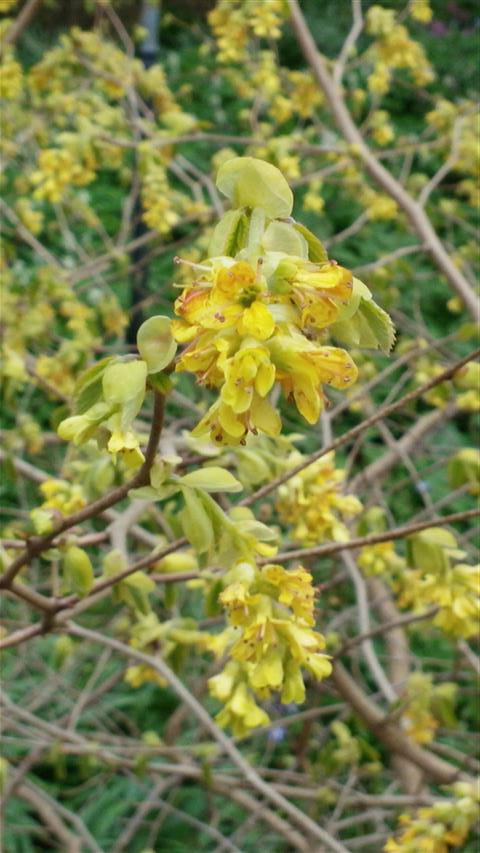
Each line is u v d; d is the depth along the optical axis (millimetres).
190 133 4055
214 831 2953
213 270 966
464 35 7742
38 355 3631
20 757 3529
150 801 3039
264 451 1974
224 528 1357
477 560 3531
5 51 3523
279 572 1312
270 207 1025
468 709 3605
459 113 3639
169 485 1354
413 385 3092
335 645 2611
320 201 3557
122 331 3588
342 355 956
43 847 3539
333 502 2008
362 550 2354
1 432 2850
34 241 3764
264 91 3711
